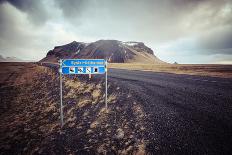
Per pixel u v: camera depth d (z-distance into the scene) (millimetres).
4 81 33250
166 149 6121
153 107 10023
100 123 9273
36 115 13508
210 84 15273
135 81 18984
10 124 12492
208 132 6715
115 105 11398
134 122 8594
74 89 18000
